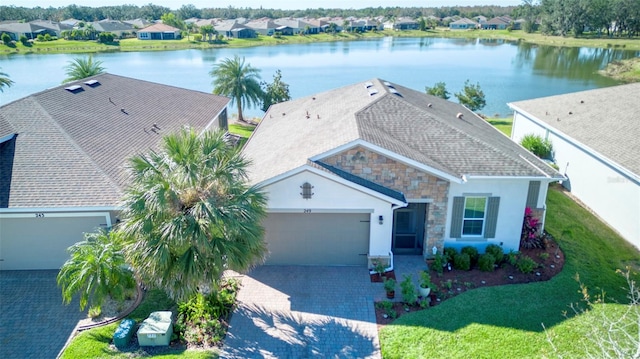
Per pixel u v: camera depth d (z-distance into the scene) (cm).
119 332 1281
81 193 1595
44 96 2127
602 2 12319
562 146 2492
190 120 2702
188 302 1398
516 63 8700
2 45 10606
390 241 1650
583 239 1903
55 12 19975
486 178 1650
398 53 10644
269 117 2853
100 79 2748
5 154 1730
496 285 1563
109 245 1403
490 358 1221
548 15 13862
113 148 1936
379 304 1462
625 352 1005
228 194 1359
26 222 1628
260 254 1420
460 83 6500
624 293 1528
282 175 1548
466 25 17425
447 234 1764
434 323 1366
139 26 15350
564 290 1529
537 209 1816
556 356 1221
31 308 1474
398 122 1958
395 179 1633
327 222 1652
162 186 1245
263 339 1314
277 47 12094
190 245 1255
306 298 1509
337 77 7088
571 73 7400
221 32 13475
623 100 2559
